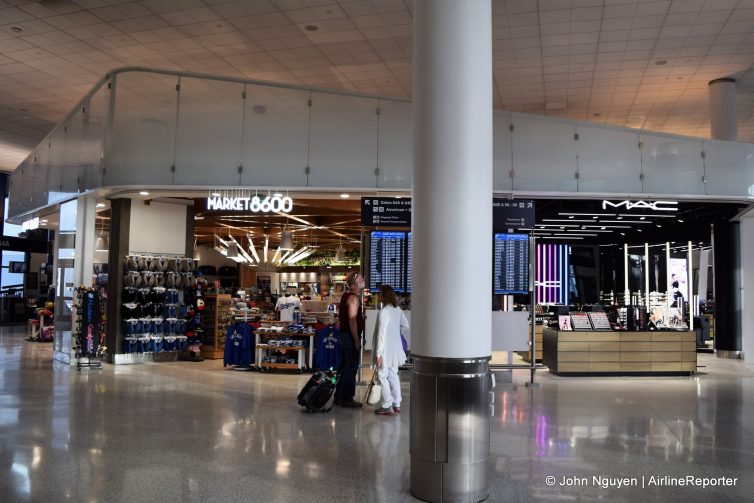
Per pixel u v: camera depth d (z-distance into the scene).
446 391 3.73
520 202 8.82
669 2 9.20
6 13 10.11
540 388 8.59
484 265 3.86
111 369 10.08
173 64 12.38
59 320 11.42
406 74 12.84
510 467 4.48
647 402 7.38
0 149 20.17
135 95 10.05
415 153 3.97
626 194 10.13
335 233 19.09
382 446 5.03
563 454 4.85
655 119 15.51
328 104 9.95
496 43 10.78
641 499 3.80
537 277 15.29
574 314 10.33
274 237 21.19
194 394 7.61
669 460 4.70
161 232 11.52
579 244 15.27
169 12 10.01
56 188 12.36
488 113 3.94
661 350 10.04
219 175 9.82
